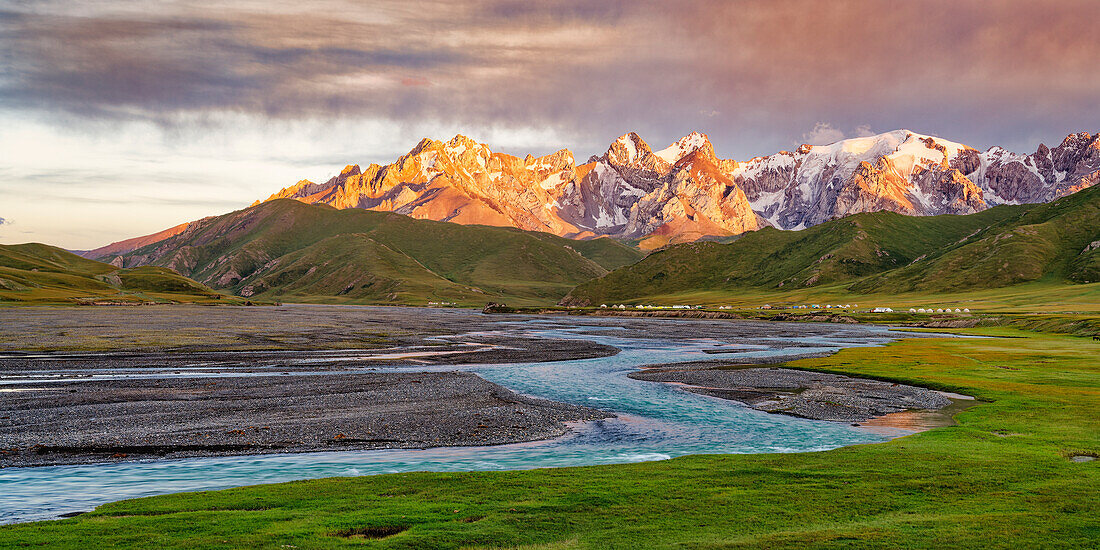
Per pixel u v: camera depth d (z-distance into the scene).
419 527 17.31
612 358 74.50
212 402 41.22
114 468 26.06
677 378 56.03
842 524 17.59
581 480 22.44
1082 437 29.72
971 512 18.53
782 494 20.53
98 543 15.76
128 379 50.91
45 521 17.72
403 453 29.27
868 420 37.56
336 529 17.03
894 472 23.23
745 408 41.44
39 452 28.31
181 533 16.58
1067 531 16.72
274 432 33.00
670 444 31.38
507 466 26.94
